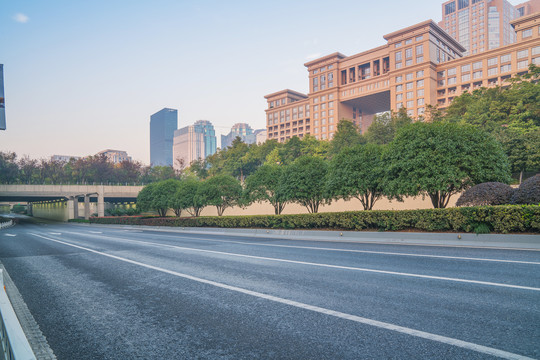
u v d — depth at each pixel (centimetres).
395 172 1748
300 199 2498
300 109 14638
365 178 1981
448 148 1585
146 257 1132
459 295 546
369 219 1595
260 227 2250
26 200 8019
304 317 466
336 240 1609
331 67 13325
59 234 2741
